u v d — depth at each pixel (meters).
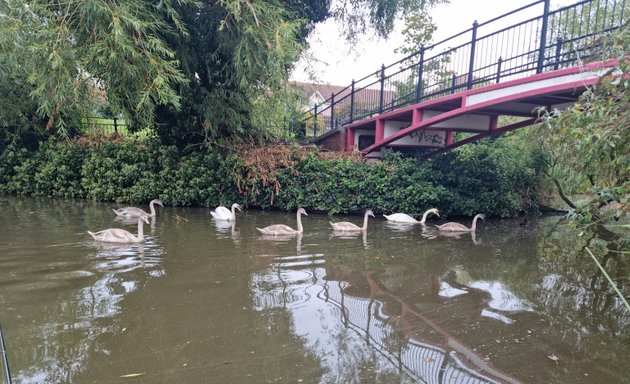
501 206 13.75
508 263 7.73
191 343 4.20
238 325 4.63
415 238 9.82
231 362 3.88
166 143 14.27
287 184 13.05
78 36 8.32
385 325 4.80
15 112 15.07
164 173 13.27
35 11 7.84
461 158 14.51
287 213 12.95
